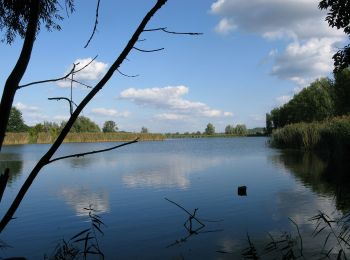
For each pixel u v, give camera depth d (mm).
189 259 7766
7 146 75562
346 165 23656
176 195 15375
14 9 2832
